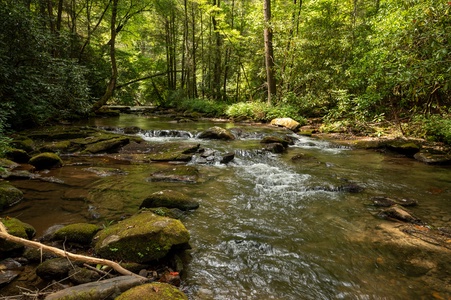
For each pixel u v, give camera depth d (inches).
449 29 192.7
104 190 212.1
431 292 108.7
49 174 245.6
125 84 848.3
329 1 639.1
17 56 358.0
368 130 474.0
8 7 326.6
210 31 949.2
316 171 281.3
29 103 380.5
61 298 90.4
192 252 133.5
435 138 390.0
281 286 112.0
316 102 613.6
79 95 469.7
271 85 668.1
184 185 231.0
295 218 174.6
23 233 129.0
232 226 161.9
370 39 465.7
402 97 447.5
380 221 171.3
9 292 99.4
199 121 642.8
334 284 113.6
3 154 263.7
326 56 641.0
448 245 143.2
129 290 92.7
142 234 120.8
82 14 834.8
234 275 117.8
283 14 696.4
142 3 784.9
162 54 1139.3
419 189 230.7
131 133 466.3
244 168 290.4
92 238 132.7
